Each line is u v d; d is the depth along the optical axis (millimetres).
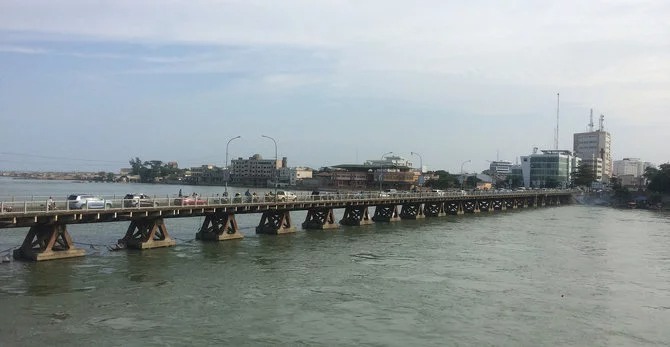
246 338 23891
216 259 42406
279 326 25719
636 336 25969
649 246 59531
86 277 34094
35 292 30094
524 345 24203
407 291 33344
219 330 24844
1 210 36344
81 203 43625
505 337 25219
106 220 42156
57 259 39344
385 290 33438
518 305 30812
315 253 47188
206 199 52656
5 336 23172
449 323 27031
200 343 23078
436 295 32500
